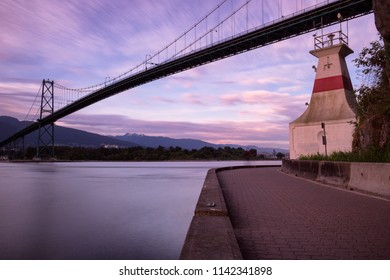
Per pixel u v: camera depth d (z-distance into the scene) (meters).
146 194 16.64
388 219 5.86
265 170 25.22
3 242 7.49
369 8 37.94
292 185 12.25
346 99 25.94
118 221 9.75
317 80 27.97
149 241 7.37
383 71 13.31
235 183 13.36
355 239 4.56
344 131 24.64
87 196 16.19
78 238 7.78
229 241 3.90
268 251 4.06
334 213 6.45
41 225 9.35
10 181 27.22
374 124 12.77
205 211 5.66
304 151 26.77
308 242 4.43
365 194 9.22
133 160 147.00
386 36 12.66
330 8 39.56
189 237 4.08
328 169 12.69
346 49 27.58
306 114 27.69
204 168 57.19
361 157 11.79
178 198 14.96
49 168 63.12
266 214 6.46
